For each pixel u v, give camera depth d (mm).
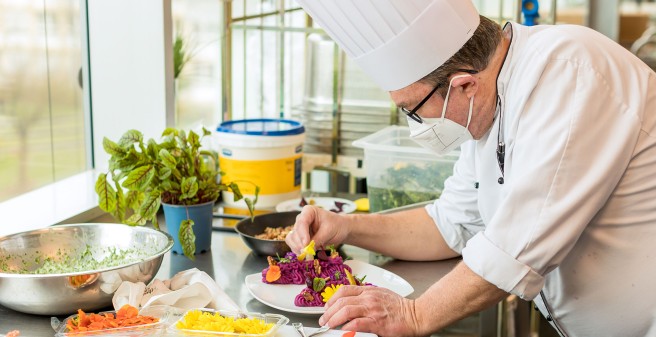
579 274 1545
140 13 2262
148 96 2312
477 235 1468
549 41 1463
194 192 1837
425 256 1921
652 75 1468
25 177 2135
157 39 2271
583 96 1391
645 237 1468
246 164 2258
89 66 2312
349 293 1531
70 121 2283
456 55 1454
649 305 1498
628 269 1493
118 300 1497
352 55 1556
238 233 1956
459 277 1472
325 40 2605
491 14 2684
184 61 2570
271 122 2457
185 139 1892
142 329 1375
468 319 2154
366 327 1450
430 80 1480
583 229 1418
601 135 1395
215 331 1360
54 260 1683
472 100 1494
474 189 1839
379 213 2027
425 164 2182
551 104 1406
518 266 1402
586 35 1479
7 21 1999
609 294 1525
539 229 1387
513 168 1450
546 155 1389
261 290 1675
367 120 2656
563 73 1412
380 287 1596
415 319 1472
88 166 2379
